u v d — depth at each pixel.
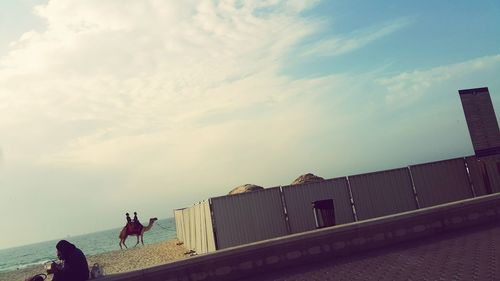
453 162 19.23
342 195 17.39
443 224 10.87
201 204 18.00
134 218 35.28
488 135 18.86
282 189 16.89
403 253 8.84
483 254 7.62
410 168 18.59
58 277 7.60
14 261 83.69
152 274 8.20
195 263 8.55
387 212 17.67
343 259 9.25
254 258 9.02
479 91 19.25
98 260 27.44
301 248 9.43
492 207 11.55
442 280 6.19
